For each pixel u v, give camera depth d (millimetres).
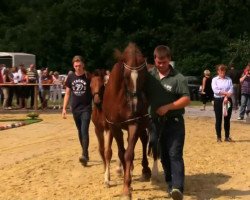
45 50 52906
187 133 17016
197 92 40500
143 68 8203
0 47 54188
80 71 11359
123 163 8672
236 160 11836
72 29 53188
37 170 11023
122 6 52844
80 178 10219
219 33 53281
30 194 8969
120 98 8312
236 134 16891
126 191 8148
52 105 29938
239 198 8547
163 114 7961
